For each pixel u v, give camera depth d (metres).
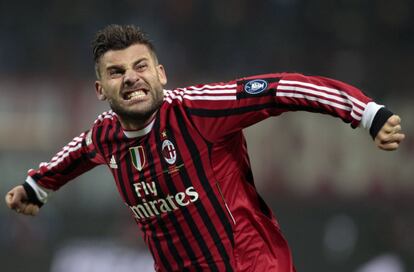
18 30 51.22
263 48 52.41
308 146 43.94
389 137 13.29
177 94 14.91
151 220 15.19
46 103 44.47
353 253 43.47
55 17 52.34
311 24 53.41
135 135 14.94
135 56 14.51
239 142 15.00
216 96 14.45
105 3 53.53
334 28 52.97
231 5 54.06
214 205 14.67
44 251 42.91
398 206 43.78
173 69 50.31
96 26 52.75
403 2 53.91
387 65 50.81
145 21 53.28
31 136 44.22
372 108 13.39
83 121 44.47
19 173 44.00
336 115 13.77
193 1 54.06
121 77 14.54
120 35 14.57
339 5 54.25
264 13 54.09
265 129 43.94
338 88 13.73
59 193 43.25
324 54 51.88
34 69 48.22
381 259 42.91
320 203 43.81
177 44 52.34
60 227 43.06
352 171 43.88
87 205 43.19
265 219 15.06
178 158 14.69
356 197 43.84
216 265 14.77
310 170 43.91
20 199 18.03
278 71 51.62
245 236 14.78
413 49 52.09
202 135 14.58
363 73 50.47
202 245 14.81
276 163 43.88
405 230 43.25
